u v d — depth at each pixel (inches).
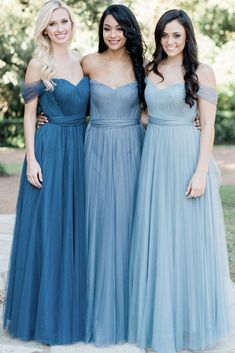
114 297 135.3
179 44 128.9
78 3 448.1
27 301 134.1
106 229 135.0
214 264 133.9
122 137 135.6
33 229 133.8
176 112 130.9
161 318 129.9
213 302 134.0
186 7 438.3
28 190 136.2
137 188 136.5
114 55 135.5
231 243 228.8
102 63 136.1
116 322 135.7
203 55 451.8
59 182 133.6
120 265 135.6
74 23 135.3
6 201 341.4
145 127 142.0
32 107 135.6
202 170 130.1
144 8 414.3
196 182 129.6
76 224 134.3
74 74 135.7
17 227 138.3
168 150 131.4
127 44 134.7
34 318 134.9
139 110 138.9
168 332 129.8
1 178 424.5
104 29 132.7
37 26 132.4
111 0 444.1
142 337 132.5
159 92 130.5
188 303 131.5
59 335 133.3
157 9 415.2
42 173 133.9
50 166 134.0
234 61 461.7
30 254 133.8
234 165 481.4
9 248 225.0
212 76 131.0
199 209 132.0
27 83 134.6
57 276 133.4
